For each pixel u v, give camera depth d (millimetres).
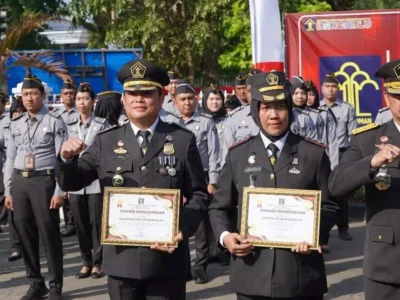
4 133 9391
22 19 11062
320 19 10922
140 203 4035
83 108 7590
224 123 8039
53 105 12523
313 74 11000
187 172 4215
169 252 4008
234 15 22062
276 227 3838
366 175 3717
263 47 8531
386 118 8438
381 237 3861
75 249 9094
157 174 4137
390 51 10758
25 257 6762
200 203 4199
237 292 3979
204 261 7332
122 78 4184
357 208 11055
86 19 20062
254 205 3865
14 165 6742
